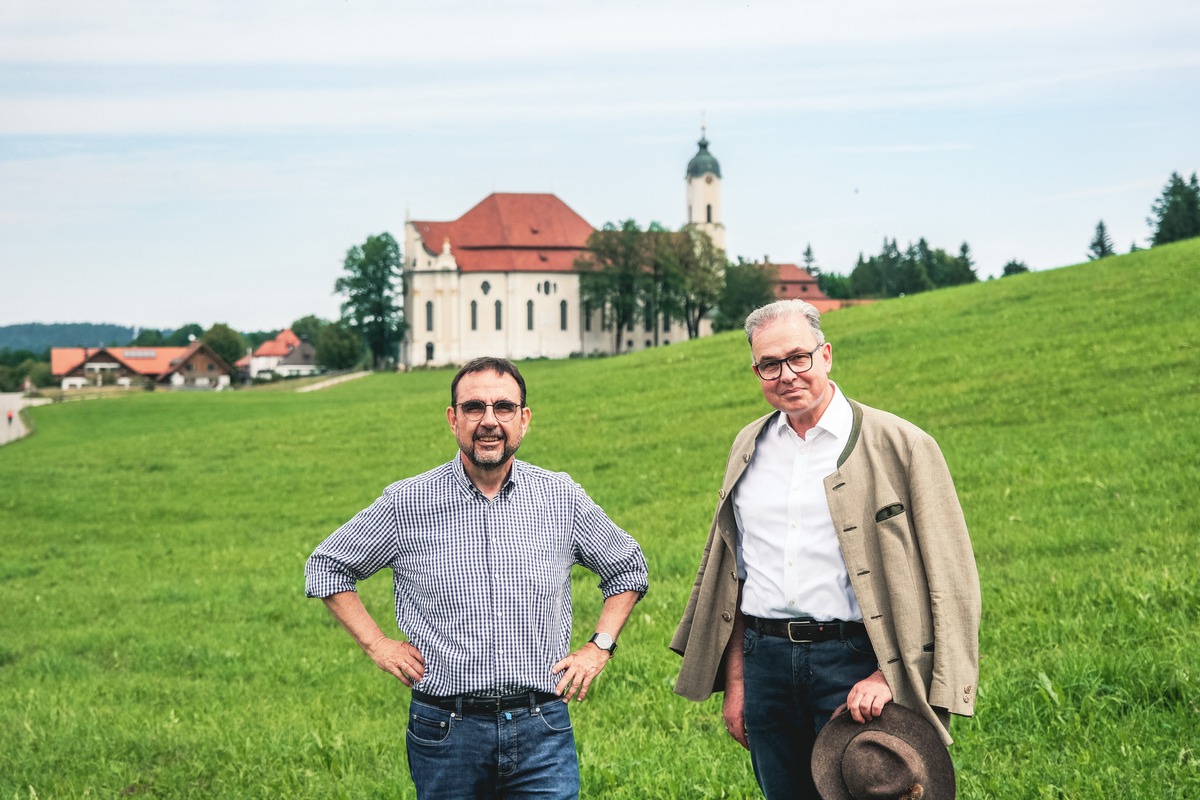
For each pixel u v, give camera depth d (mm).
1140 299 30328
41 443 48438
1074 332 28031
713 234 152625
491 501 4586
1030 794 5539
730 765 6469
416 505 4559
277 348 186250
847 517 4375
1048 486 14703
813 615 4457
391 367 125562
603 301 124312
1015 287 38125
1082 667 6973
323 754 7695
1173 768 5473
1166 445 15727
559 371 46562
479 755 4426
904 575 4273
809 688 4469
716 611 4824
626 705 8133
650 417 29266
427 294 128750
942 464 4391
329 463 30328
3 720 9453
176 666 11859
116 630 13875
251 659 11805
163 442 37750
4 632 14578
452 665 4422
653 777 6406
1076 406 20625
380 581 15953
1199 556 9984
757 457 4715
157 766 7906
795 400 4457
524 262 129375
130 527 23906
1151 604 8305
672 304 124500
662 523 17016
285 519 23500
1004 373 24984
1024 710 6621
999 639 8234
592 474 22891
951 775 4086
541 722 4469
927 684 4203
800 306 4559
